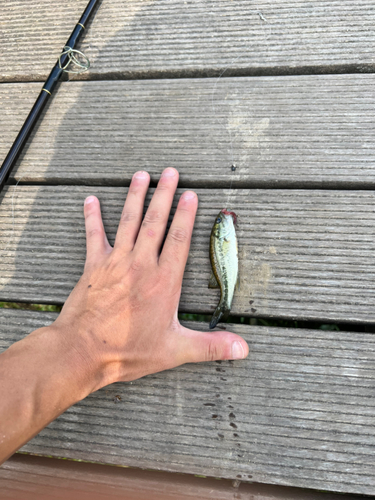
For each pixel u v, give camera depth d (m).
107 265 0.37
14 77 0.48
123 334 0.35
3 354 0.32
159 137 0.43
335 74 0.42
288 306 0.38
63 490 0.37
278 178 0.41
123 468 0.38
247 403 0.37
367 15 0.43
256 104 0.43
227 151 0.42
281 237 0.39
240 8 0.45
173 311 0.36
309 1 0.44
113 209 0.43
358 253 0.38
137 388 0.38
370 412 0.36
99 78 0.47
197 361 0.36
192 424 0.37
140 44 0.46
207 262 0.40
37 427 0.30
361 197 0.39
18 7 0.50
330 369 0.37
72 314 0.35
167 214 0.39
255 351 0.38
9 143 0.46
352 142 0.40
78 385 0.32
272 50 0.44
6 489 0.38
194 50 0.45
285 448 0.36
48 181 0.45
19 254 0.43
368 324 0.37
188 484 0.37
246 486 0.37
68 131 0.45
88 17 0.47
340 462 0.35
